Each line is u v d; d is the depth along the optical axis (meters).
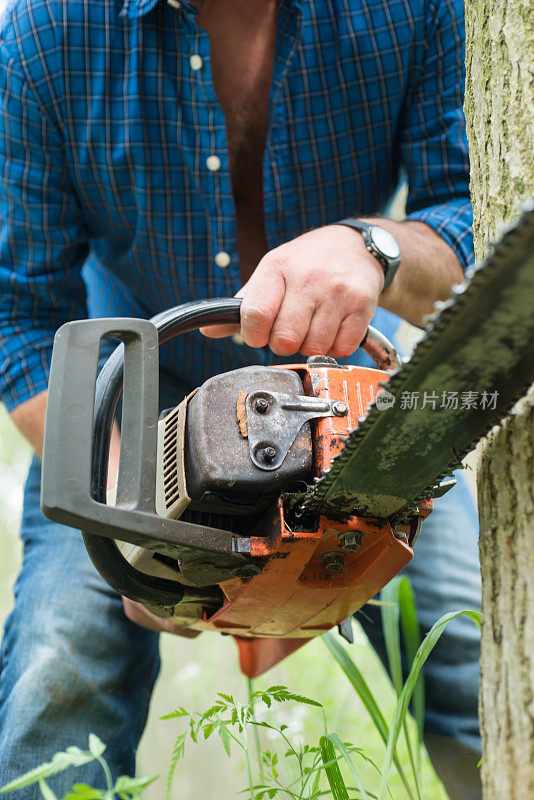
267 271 1.44
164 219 2.15
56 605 1.98
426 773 3.11
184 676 5.71
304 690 4.65
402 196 3.45
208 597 1.37
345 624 1.56
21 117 2.12
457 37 2.15
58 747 1.84
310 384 1.27
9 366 2.17
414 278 1.87
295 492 1.22
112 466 1.93
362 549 1.27
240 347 2.20
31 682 1.88
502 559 1.02
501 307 0.88
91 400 1.11
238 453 1.18
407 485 1.15
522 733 0.94
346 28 2.12
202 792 6.04
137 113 2.08
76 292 2.35
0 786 1.78
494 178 1.15
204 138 2.07
